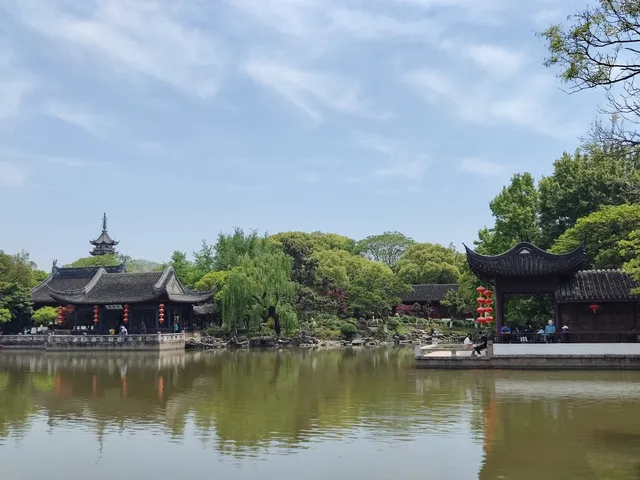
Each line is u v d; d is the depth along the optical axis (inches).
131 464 698.8
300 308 3159.5
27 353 2511.1
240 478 637.3
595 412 929.5
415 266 4402.1
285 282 2812.5
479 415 927.0
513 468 654.5
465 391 1160.8
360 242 5275.6
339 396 1144.8
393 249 5172.2
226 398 1149.1
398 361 1939.0
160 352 2501.2
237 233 3897.6
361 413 965.2
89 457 731.4
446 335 3211.1
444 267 4370.1
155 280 2957.7
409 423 882.8
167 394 1219.9
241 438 810.8
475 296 2429.9
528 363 1461.6
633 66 627.5
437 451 725.9
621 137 662.5
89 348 2620.6
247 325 2950.3
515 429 828.0
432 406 1011.3
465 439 780.0
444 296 4023.1
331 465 677.3
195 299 2972.4
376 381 1362.0
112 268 3686.0
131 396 1199.6
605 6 617.3
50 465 701.3
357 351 2472.9
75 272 3341.5
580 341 1533.0
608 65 630.5
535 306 1941.4
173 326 2925.7
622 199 2261.3
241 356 2245.3
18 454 750.5
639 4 600.7
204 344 2728.8
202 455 729.6
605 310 1546.5
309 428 862.5
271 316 2896.2
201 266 4200.3
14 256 3265.3
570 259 1537.9
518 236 2204.7
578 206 2298.2
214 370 1704.0
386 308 3415.4
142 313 2906.0
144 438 823.1
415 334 3164.4
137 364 1950.1
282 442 783.7
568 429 821.9
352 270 3981.3
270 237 4662.9
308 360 2020.2
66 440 818.8
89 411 1035.9
